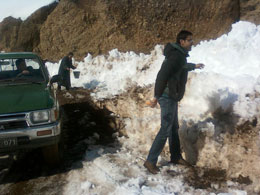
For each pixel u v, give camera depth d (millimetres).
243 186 3465
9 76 4863
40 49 13812
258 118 3896
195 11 10180
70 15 12344
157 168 3920
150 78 8227
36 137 3775
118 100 6926
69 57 9555
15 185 3842
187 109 4926
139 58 9922
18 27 15000
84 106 7363
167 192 3402
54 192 3611
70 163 4410
